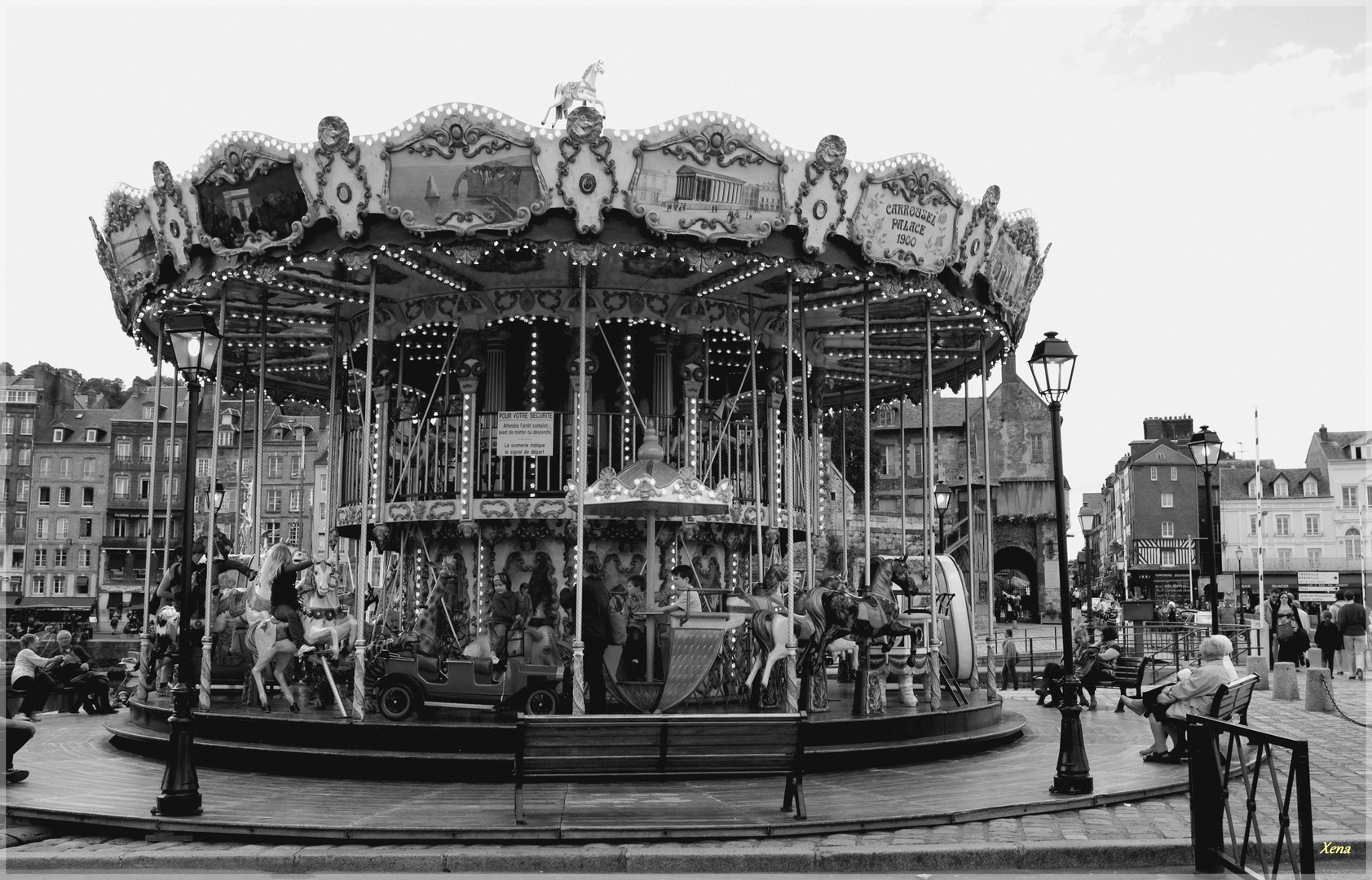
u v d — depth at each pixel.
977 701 16.55
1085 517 38.78
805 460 20.42
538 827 9.40
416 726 12.53
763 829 9.47
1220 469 83.94
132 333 18.44
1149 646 29.62
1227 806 8.55
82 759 13.93
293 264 15.47
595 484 14.37
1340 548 80.38
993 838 9.36
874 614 14.38
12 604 65.06
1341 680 25.97
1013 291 17.58
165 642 16.69
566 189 13.31
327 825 9.58
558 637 14.27
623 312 17.34
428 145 13.34
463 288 17.38
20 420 87.75
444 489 17.42
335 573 15.23
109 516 86.94
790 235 14.16
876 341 21.20
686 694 13.08
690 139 13.46
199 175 14.31
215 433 15.77
